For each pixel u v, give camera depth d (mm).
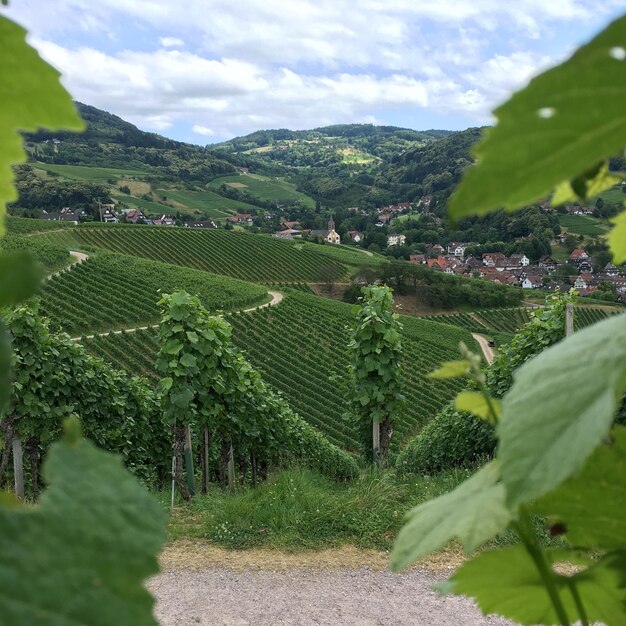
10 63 413
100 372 10281
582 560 660
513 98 288
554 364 441
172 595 5527
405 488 7578
